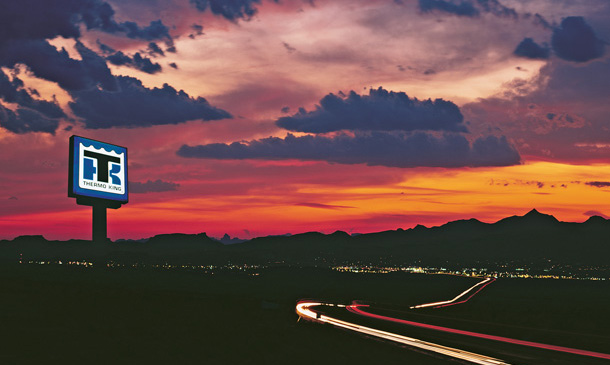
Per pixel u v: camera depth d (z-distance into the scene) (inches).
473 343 1572.3
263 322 2175.2
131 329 1619.1
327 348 1398.9
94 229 3009.4
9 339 1293.1
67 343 1275.8
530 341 1643.7
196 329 1712.6
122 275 5757.9
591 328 2385.6
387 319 2630.4
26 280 3144.7
